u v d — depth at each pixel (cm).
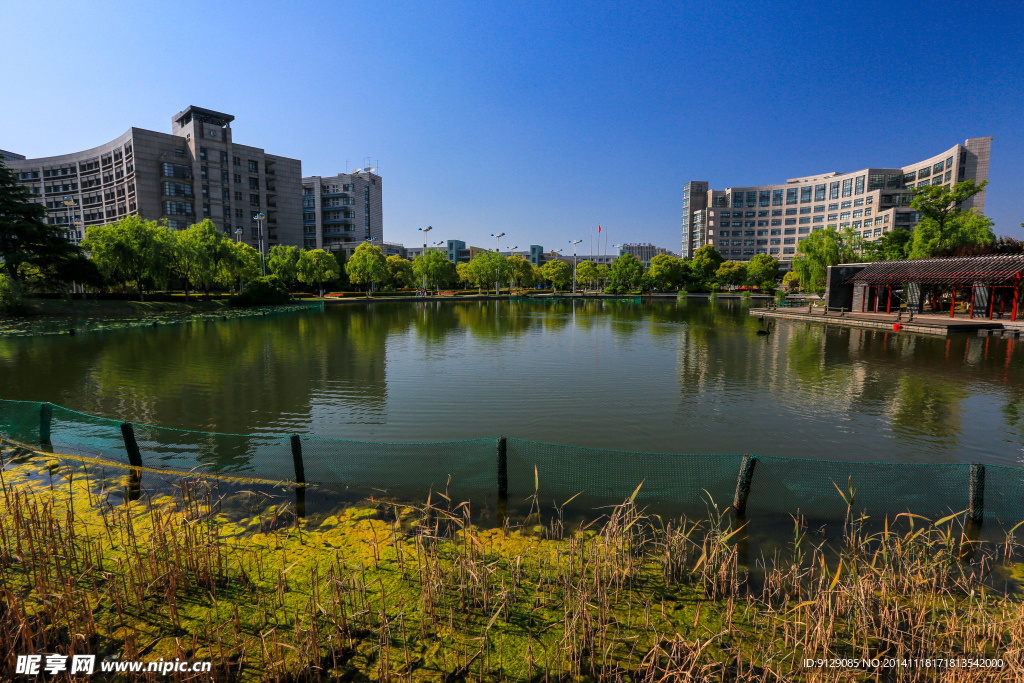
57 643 365
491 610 408
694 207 15325
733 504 574
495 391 1259
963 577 446
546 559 479
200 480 660
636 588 439
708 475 641
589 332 2736
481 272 8644
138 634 378
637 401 1166
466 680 337
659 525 543
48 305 3275
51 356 1783
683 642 352
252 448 788
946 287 3584
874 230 10719
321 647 363
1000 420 1002
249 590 432
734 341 2308
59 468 705
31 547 450
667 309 5116
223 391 1252
